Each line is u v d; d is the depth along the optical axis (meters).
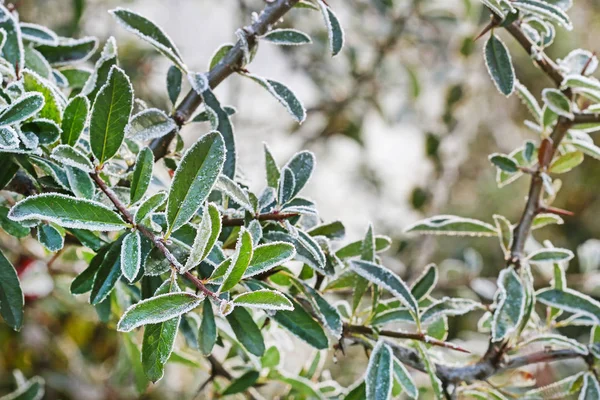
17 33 0.63
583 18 1.88
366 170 1.39
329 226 0.61
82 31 1.12
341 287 0.63
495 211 1.74
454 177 1.34
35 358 1.14
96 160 0.55
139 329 0.75
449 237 1.66
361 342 0.62
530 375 0.69
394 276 0.61
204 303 0.59
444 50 1.30
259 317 0.69
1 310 0.58
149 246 0.55
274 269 0.60
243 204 0.57
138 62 1.08
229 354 0.71
